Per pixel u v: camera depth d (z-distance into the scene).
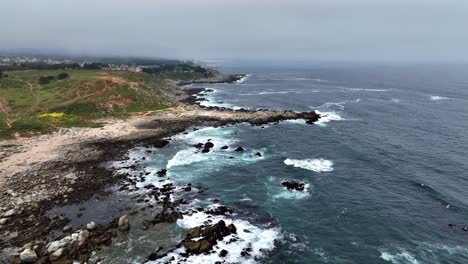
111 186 47.72
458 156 64.38
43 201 42.81
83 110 91.25
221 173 54.34
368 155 64.44
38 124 76.50
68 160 57.72
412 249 35.00
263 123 90.00
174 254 33.06
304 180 52.12
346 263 32.72
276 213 41.88
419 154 65.38
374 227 39.16
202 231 36.00
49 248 32.69
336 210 42.97
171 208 41.72
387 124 91.44
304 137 76.56
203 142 70.94
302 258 33.31
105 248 33.78
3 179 49.00
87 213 40.34
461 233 37.97
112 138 71.38
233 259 32.66
